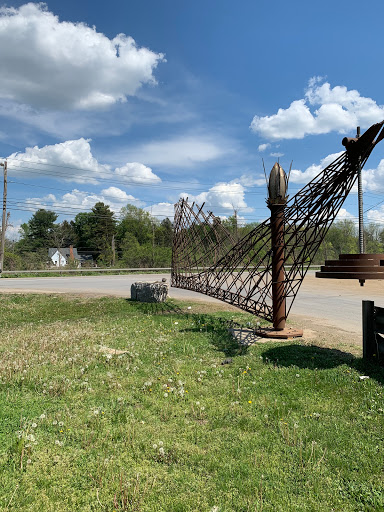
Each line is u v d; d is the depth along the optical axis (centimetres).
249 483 295
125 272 3347
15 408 432
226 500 278
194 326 947
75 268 3375
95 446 354
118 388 509
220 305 1307
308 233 664
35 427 387
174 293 1705
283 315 808
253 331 870
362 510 266
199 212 1041
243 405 447
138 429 390
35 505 272
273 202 743
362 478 301
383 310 582
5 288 1866
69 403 456
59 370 580
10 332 939
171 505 272
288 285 793
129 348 727
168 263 3819
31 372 560
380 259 532
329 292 1694
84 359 642
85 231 7488
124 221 6638
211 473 313
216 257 962
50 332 887
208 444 358
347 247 4881
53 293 1609
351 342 745
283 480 301
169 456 338
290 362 611
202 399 471
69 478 305
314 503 272
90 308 1313
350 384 500
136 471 315
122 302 1373
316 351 673
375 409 421
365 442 354
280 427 385
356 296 1523
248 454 339
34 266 3466
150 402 461
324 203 612
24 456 332
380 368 552
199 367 605
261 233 803
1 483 295
